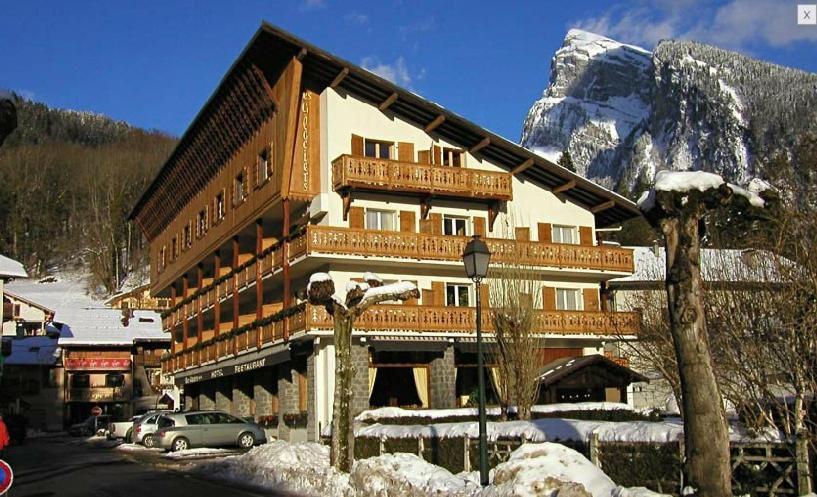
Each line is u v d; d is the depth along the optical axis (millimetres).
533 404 29828
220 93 38344
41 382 71250
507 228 38812
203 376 46531
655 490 13438
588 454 15086
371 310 33406
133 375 73312
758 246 15188
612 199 40625
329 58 33562
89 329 74125
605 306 41188
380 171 34594
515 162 39125
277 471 21250
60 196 125000
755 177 16125
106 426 55719
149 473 24406
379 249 34094
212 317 49750
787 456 12523
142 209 58719
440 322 34656
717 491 11023
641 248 50781
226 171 42531
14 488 20781
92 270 109438
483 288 35719
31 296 101625
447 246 35469
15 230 118688
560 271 38562
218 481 21859
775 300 14484
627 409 31516
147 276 110125
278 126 35094
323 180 34969
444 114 36188
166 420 34500
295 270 35594
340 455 19375
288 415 35562
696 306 11492
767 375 14891
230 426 35031
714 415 11195
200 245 46812
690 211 11695
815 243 13883
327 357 33000
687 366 11406
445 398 34812
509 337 29797
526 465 13305
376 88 35438
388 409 31062
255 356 38344
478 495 13859
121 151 136750
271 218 38062
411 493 15891
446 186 36094
